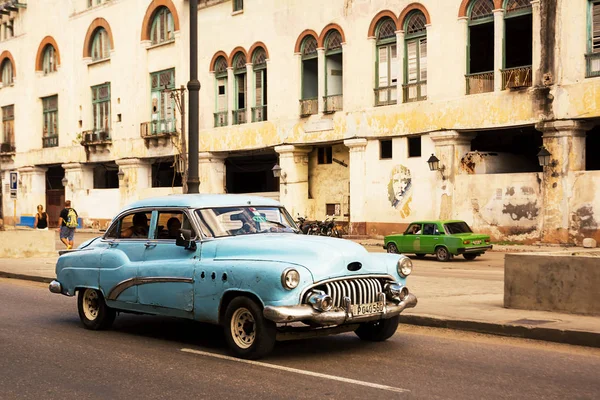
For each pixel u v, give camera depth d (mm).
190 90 15406
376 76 33312
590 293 10289
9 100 60656
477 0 29172
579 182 25734
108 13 49938
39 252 25203
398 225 32312
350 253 8430
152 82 46875
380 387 7125
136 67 47531
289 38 37062
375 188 33312
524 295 11039
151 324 11547
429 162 30141
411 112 31422
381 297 8477
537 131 30031
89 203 51969
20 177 59344
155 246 9969
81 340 10188
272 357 8641
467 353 8648
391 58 32719
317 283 8070
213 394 7059
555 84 26219
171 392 7191
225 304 8812
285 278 7906
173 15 44781
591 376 7410
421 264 22703
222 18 40906
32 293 16047
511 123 27672
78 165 52688
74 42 53312
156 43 46438
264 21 38406
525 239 27328
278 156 39375
